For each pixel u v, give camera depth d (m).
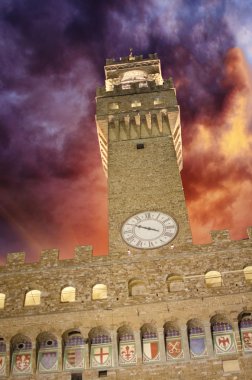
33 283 42.94
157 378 36.47
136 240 45.56
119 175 53.91
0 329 40.03
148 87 66.75
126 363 37.56
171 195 50.47
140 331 38.78
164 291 40.78
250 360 36.66
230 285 40.47
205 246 43.66
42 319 40.25
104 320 39.56
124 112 62.59
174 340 38.56
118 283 41.84
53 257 44.66
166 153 56.50
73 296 42.56
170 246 44.38
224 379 35.84
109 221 48.28
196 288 40.62
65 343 39.56
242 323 38.94
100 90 67.19
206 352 37.47
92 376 37.19
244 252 42.62
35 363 38.34
